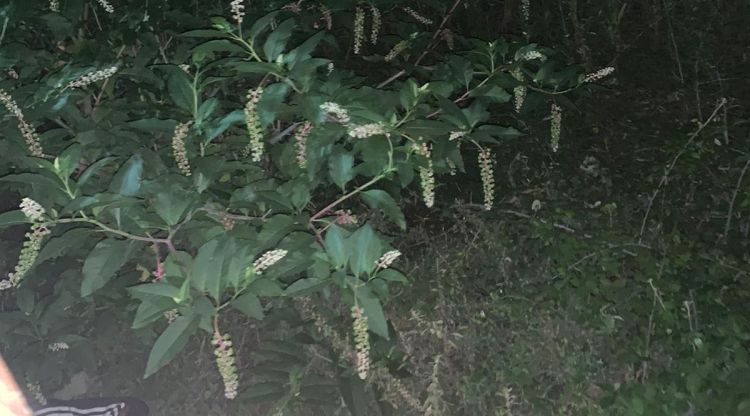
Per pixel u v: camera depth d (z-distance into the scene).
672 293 2.71
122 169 1.74
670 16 4.21
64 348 2.44
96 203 1.65
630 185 3.28
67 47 2.55
